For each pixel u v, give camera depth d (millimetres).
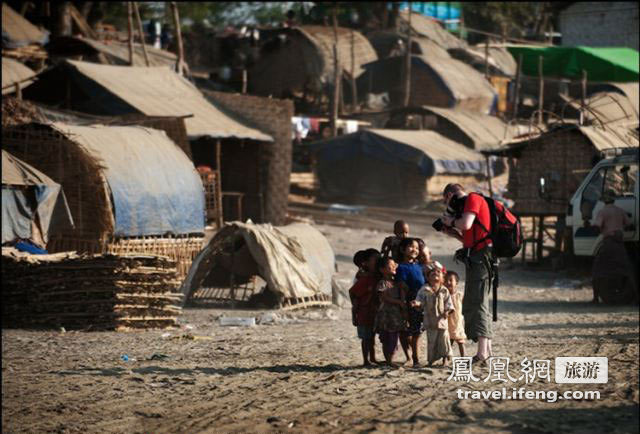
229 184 71125
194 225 48281
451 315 20672
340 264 52656
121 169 45281
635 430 13930
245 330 31016
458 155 81188
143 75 69062
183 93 68688
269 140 67562
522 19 140750
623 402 16141
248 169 70125
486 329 20156
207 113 66500
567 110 96438
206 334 29969
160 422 15273
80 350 25859
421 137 83938
